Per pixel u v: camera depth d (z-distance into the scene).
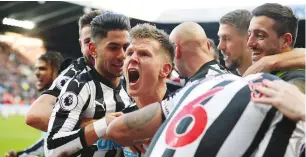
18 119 14.55
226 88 0.87
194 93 0.92
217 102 0.84
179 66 1.38
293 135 0.81
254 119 0.80
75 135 1.32
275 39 1.41
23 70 16.48
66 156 1.35
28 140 11.61
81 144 1.31
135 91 1.28
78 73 1.77
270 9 1.41
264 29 1.41
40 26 15.72
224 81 0.91
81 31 1.90
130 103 1.67
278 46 1.42
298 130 0.81
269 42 1.41
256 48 1.45
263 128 0.80
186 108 0.88
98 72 1.59
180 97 0.98
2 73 15.80
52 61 3.03
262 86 0.84
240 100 0.83
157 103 1.08
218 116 0.82
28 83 16.27
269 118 0.81
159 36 1.28
